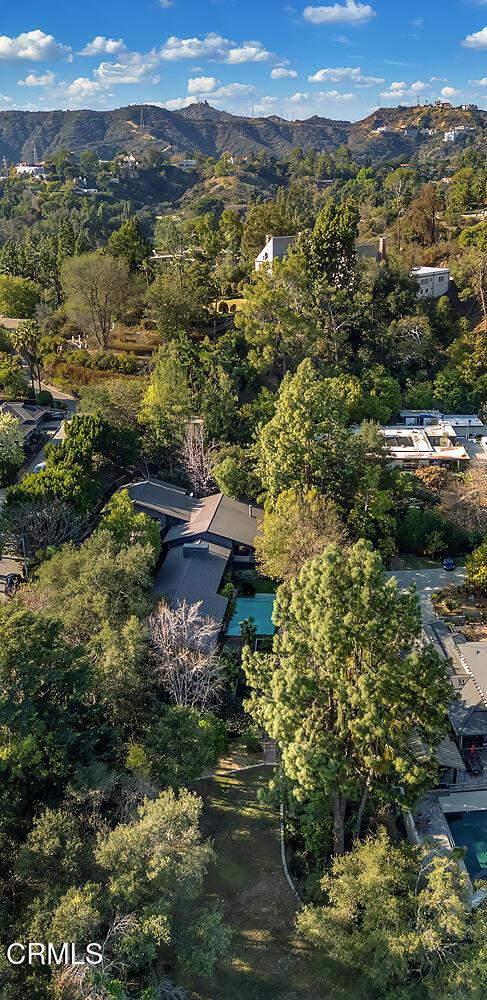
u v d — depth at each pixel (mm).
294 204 177125
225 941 30516
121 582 48469
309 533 55469
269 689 37750
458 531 69000
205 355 87438
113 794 35312
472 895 35250
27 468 81500
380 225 149250
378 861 33000
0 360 103938
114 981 27469
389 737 34719
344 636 33250
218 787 43812
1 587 59531
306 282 93312
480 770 45031
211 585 58312
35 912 28797
